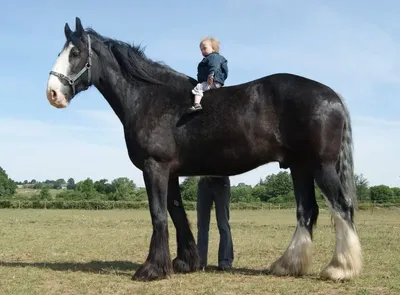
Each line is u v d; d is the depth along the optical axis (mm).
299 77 6574
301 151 6426
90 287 6152
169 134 6766
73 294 5816
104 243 11789
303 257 6746
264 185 59250
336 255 6367
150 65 7191
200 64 7309
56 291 5953
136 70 7090
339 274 6281
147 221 21844
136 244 11609
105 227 17625
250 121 6480
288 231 15695
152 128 6797
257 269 7680
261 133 6465
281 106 6426
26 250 10383
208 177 7727
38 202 45250
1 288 6059
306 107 6293
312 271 7242
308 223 6832
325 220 23312
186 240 7387
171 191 7410
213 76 6953
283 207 42906
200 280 6547
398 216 28156
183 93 6957
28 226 17672
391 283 6227
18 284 6305
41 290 5992
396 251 9891
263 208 42344
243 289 5934
